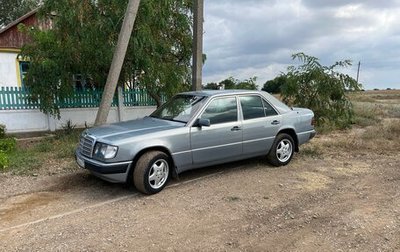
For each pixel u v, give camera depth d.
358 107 19.53
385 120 15.77
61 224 4.57
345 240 4.20
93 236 4.23
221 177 6.66
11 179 6.52
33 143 10.30
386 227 4.53
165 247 3.99
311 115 8.05
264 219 4.77
